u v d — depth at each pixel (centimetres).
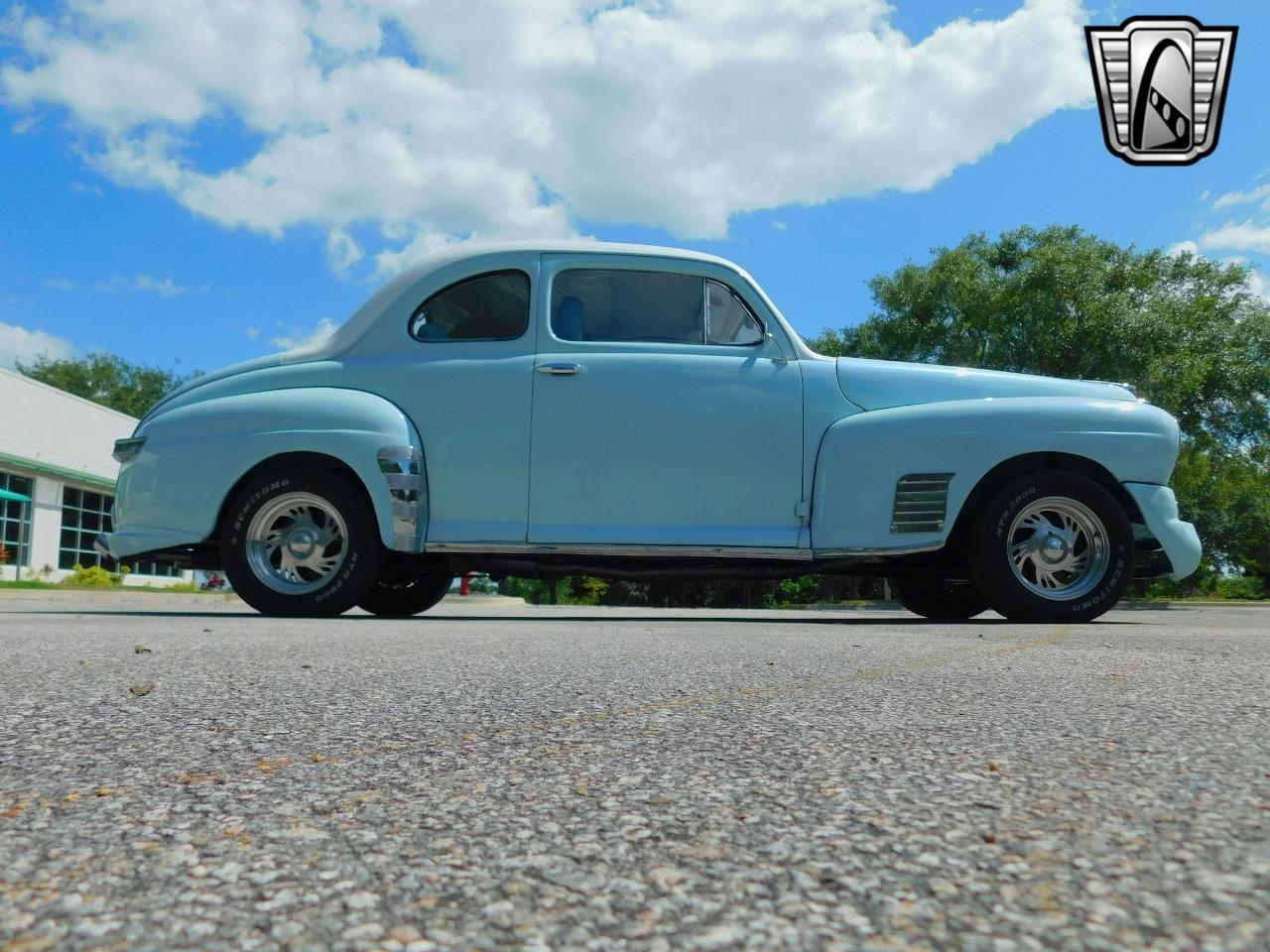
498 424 447
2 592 1205
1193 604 1912
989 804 98
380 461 436
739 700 173
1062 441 443
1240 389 2778
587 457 445
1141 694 180
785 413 450
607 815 96
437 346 462
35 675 202
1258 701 169
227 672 209
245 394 459
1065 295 2517
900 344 2873
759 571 460
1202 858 79
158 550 450
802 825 91
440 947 63
